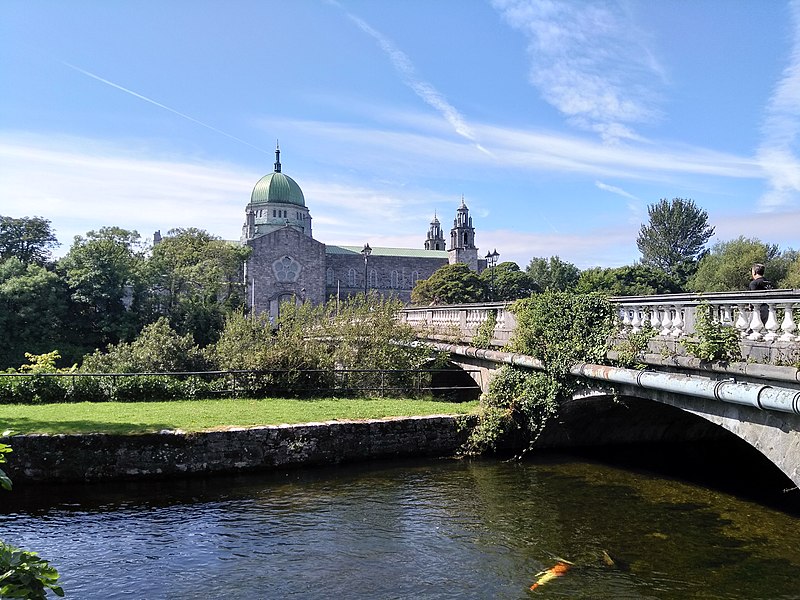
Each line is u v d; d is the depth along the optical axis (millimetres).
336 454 14305
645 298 13492
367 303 23344
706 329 9375
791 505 11609
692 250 93562
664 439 16719
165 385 18672
